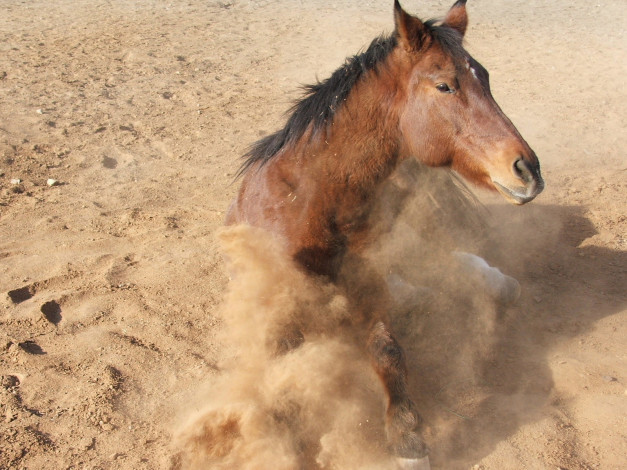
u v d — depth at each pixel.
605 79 11.41
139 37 13.53
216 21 15.48
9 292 4.91
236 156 7.86
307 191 3.66
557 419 3.77
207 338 4.54
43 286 5.09
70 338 4.48
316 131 3.72
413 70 3.53
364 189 3.66
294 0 18.45
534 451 3.54
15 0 16.80
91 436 3.61
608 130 8.87
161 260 5.54
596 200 6.69
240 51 12.83
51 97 9.64
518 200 3.42
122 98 9.82
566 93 10.58
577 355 4.38
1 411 3.75
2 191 6.67
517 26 15.79
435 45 3.49
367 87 3.65
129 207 6.53
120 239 5.89
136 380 4.09
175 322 4.70
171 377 4.12
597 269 5.47
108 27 14.30
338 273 3.76
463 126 3.48
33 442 3.53
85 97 9.75
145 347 4.41
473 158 3.51
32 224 6.09
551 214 6.44
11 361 4.20
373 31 14.59
